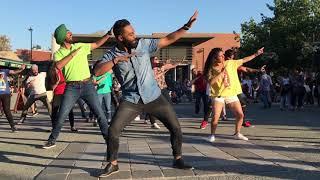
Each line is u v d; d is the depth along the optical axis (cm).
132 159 792
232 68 995
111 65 631
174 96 2903
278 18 4734
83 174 693
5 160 819
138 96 648
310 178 634
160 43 654
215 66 985
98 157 827
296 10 4725
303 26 4588
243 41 5028
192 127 1296
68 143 1013
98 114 851
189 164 734
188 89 3222
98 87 1313
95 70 644
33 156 853
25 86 1551
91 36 3522
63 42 889
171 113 669
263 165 717
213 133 992
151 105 656
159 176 661
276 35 4672
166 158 796
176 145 689
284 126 1296
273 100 2792
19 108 2045
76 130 1248
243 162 743
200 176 656
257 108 2250
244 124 1272
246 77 2625
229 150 861
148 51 655
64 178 671
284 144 932
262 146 907
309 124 1358
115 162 678
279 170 682
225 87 985
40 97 1445
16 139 1094
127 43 650
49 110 1447
